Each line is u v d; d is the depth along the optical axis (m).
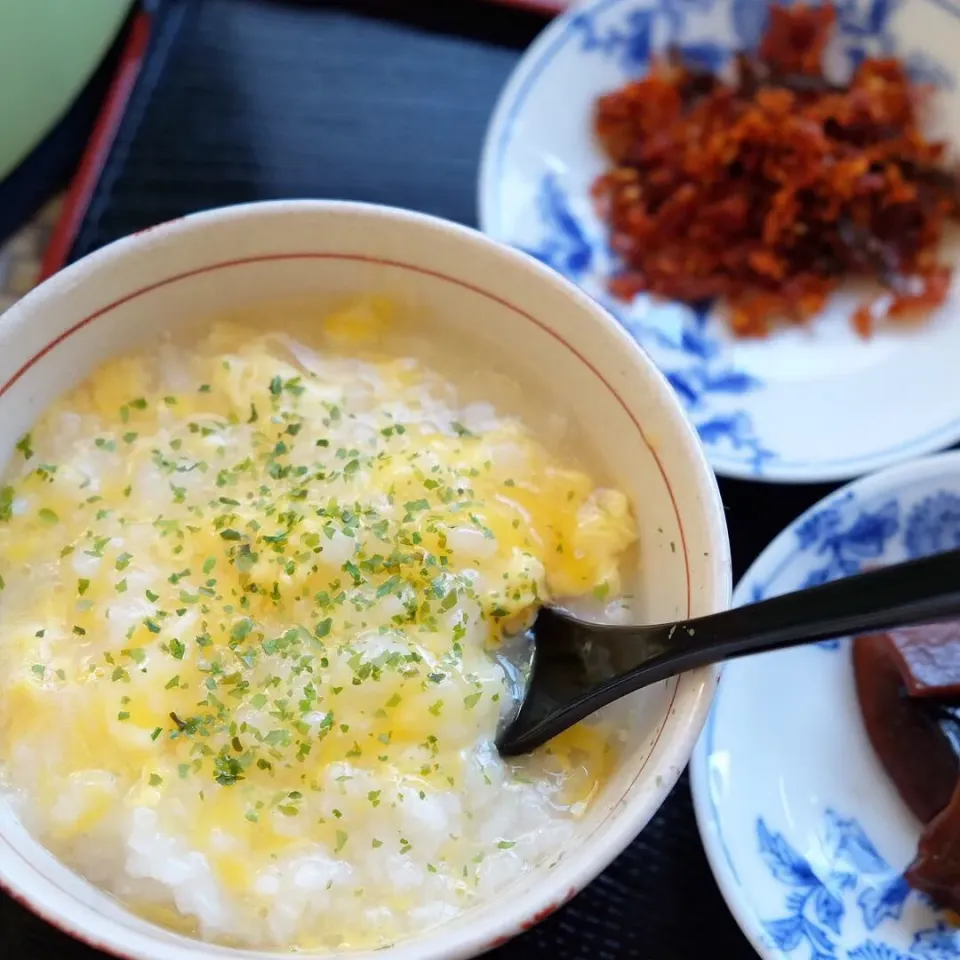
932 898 0.31
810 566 0.33
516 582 0.27
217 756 0.25
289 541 0.26
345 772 0.25
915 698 0.32
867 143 0.42
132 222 0.37
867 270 0.41
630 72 0.43
